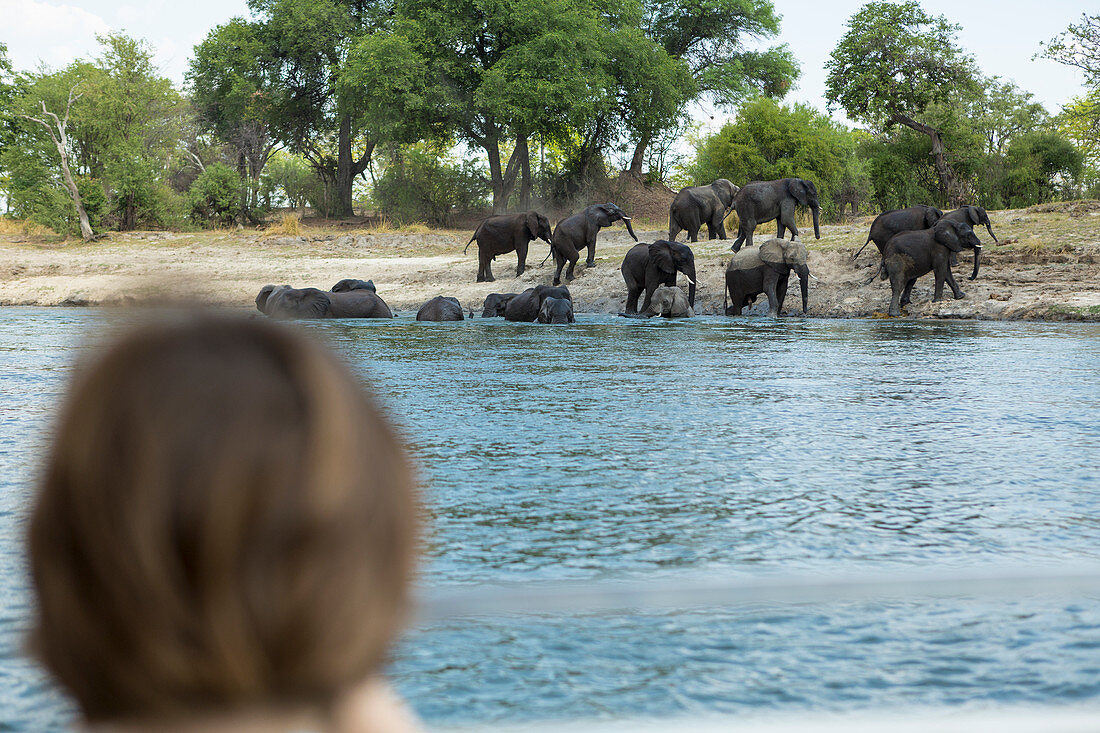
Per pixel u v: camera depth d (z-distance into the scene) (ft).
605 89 155.22
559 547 9.80
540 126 152.76
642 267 71.31
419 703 5.69
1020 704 5.69
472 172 175.01
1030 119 179.93
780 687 5.94
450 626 6.98
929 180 162.91
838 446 16.20
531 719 5.41
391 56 143.43
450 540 10.03
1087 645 6.64
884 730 4.34
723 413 20.11
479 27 150.82
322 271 96.94
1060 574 8.08
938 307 66.03
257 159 173.88
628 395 23.09
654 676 6.07
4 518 10.55
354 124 166.40
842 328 54.08
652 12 188.14
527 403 21.50
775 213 83.61
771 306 69.56
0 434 16.70
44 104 136.36
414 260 105.19
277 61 170.81
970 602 7.57
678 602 7.52
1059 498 12.30
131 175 143.23
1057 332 49.49
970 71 145.38
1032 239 78.79
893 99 144.46
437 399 22.12
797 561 9.34
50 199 131.03
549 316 60.34
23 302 85.97
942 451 15.80
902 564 9.12
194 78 173.06
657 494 12.42
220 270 96.63
